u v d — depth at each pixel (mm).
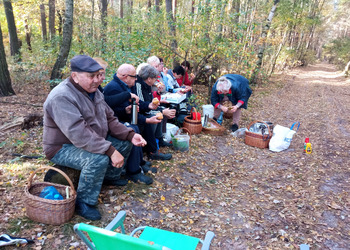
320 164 5035
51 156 2811
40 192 2732
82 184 2750
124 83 3809
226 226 3082
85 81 2635
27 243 2381
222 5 7730
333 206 3613
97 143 2635
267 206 3576
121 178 3713
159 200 3404
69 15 7602
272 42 15578
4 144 4234
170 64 8617
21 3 14297
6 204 2871
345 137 7031
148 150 4469
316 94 14656
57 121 2566
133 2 23188
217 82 6402
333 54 40312
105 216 2898
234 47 8375
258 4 17859
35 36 15625
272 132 5965
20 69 9461
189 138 5141
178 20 7953
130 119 3879
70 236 2521
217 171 4520
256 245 2812
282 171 4688
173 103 5512
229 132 6539
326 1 40188
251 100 11219
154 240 1974
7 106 6777
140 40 8055
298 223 3230
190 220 3104
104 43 8164
